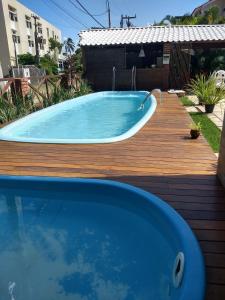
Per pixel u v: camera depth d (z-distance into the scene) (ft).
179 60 45.70
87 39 48.06
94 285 8.05
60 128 25.61
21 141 16.65
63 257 9.20
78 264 8.89
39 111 25.43
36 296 7.81
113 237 10.04
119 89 48.42
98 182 11.23
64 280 8.31
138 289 7.85
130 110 33.12
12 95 26.22
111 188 11.03
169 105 28.07
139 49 54.70
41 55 169.27
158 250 9.34
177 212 9.10
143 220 10.34
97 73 48.73
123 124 26.84
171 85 47.03
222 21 68.90
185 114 23.49
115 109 33.91
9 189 12.16
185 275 6.50
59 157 14.08
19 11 138.21
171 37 45.57
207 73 46.78
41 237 10.17
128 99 40.27
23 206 11.93
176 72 46.32
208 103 26.43
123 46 46.96
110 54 47.62
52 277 8.43
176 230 8.18
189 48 45.01
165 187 10.76
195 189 10.53
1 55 126.21
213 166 12.48
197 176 11.54
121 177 11.75
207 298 5.98
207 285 6.31
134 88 47.42
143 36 47.80
